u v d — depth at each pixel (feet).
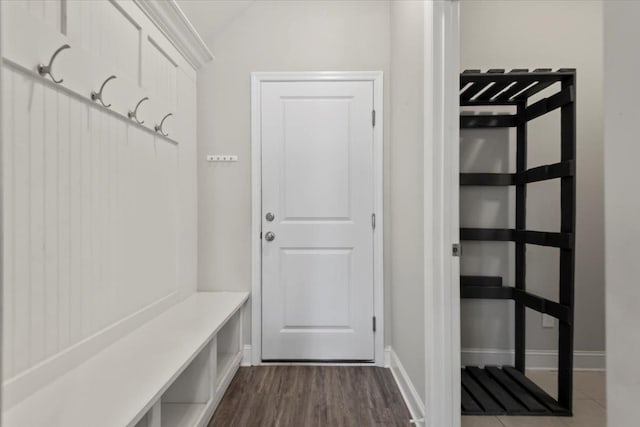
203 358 5.77
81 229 4.17
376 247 8.08
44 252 3.62
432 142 5.05
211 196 8.15
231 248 8.15
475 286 7.55
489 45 7.88
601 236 7.77
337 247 8.13
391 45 8.02
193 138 7.80
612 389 1.75
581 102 7.81
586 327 7.80
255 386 6.97
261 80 8.13
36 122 3.50
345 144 8.13
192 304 7.01
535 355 7.77
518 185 7.47
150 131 5.87
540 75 6.17
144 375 3.94
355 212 8.12
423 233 5.49
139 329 5.47
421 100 5.63
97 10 4.42
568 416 5.99
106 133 4.64
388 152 8.12
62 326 3.88
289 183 8.15
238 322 7.73
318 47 8.13
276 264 8.12
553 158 7.77
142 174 5.62
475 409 6.10
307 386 6.97
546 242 6.45
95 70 4.33
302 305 8.12
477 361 7.75
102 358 4.38
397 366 7.27
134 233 5.38
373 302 8.09
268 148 8.14
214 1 7.17
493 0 7.87
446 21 4.96
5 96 3.16
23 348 3.38
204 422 5.49
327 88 8.13
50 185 3.69
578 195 7.82
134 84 5.24
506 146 7.79
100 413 3.21
